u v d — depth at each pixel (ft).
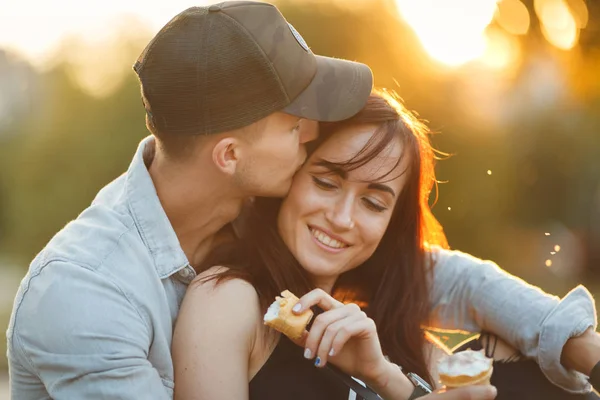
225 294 7.40
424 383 7.73
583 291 8.50
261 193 7.52
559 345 8.26
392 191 7.97
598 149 41.19
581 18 38.91
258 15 7.26
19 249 40.60
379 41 29.66
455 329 9.07
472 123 30.48
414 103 29.35
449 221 30.55
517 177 37.52
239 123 7.18
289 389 7.54
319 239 7.86
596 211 40.96
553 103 40.55
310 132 7.61
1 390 23.44
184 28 7.25
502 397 8.47
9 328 7.13
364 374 7.50
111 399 6.59
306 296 7.13
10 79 42.27
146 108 7.46
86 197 37.17
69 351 6.63
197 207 7.51
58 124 36.91
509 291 8.70
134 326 6.78
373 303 8.78
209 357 7.22
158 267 7.26
